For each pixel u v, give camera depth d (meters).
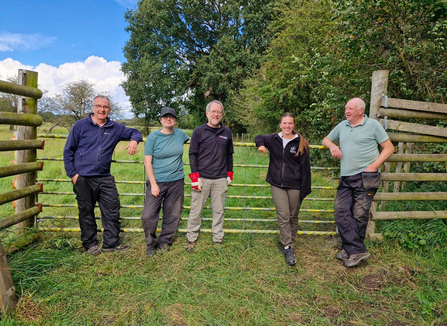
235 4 21.61
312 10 10.62
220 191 3.27
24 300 2.34
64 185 6.30
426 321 2.26
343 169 3.18
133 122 28.52
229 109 21.22
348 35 5.39
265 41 21.05
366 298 2.54
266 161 9.87
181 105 26.61
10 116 2.83
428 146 4.62
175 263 3.04
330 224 4.32
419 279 2.80
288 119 3.04
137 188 6.05
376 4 4.53
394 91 5.30
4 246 3.02
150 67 21.91
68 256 3.08
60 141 15.26
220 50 21.70
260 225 4.30
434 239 3.38
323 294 2.60
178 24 22.91
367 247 3.40
